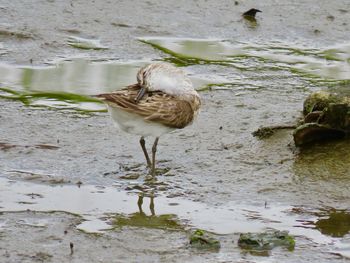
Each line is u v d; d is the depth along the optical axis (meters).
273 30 21.14
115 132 15.95
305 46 20.44
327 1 22.61
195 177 14.27
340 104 14.97
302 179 14.04
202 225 12.74
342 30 21.22
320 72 18.98
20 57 19.12
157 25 21.08
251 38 20.75
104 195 13.69
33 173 14.32
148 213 13.11
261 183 13.98
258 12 21.83
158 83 14.51
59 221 12.72
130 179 14.25
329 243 12.17
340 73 18.89
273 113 16.64
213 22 21.41
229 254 11.83
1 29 20.11
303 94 17.73
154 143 14.48
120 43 20.12
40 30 20.28
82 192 13.76
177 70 14.80
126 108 13.64
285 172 14.29
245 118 16.45
